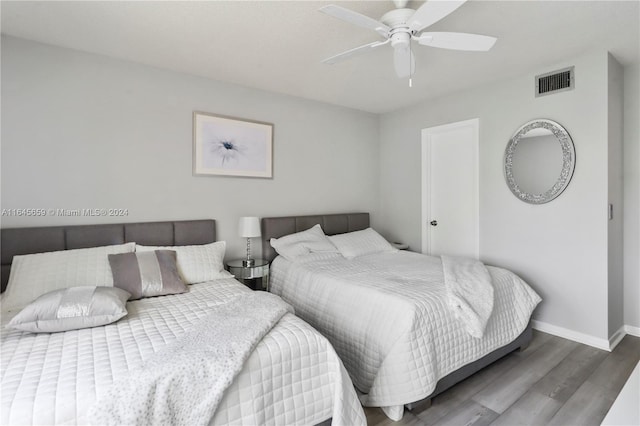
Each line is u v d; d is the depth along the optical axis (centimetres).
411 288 220
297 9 197
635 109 285
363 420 155
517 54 264
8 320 175
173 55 261
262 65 282
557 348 267
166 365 123
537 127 296
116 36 230
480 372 230
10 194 230
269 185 354
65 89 246
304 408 145
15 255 224
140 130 277
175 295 222
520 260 314
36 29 219
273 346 145
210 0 188
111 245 254
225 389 123
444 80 322
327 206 403
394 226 439
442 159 391
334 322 231
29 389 111
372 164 448
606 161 259
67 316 159
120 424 106
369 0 188
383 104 404
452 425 177
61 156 246
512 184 316
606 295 263
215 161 316
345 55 199
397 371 178
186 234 295
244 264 310
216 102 316
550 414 186
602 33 230
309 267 293
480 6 196
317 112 389
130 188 274
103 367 125
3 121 227
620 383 216
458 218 377
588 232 270
